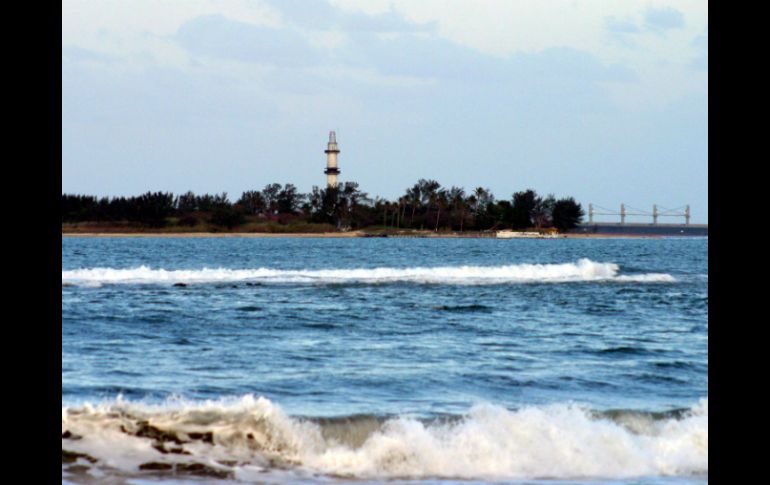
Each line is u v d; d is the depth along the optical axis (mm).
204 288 140250
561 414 49969
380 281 155250
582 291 146125
